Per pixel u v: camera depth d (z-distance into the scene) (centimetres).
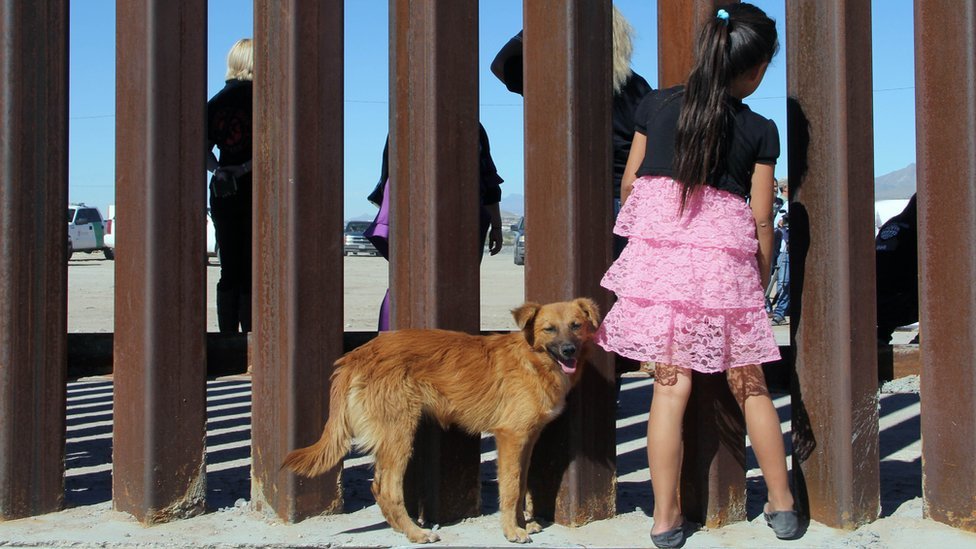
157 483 381
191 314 386
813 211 386
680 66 390
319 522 389
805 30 385
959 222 375
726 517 392
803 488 397
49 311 389
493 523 395
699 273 352
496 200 477
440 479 391
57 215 388
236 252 611
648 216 364
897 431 572
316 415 385
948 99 376
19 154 376
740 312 357
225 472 479
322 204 382
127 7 379
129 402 387
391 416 367
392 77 388
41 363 389
